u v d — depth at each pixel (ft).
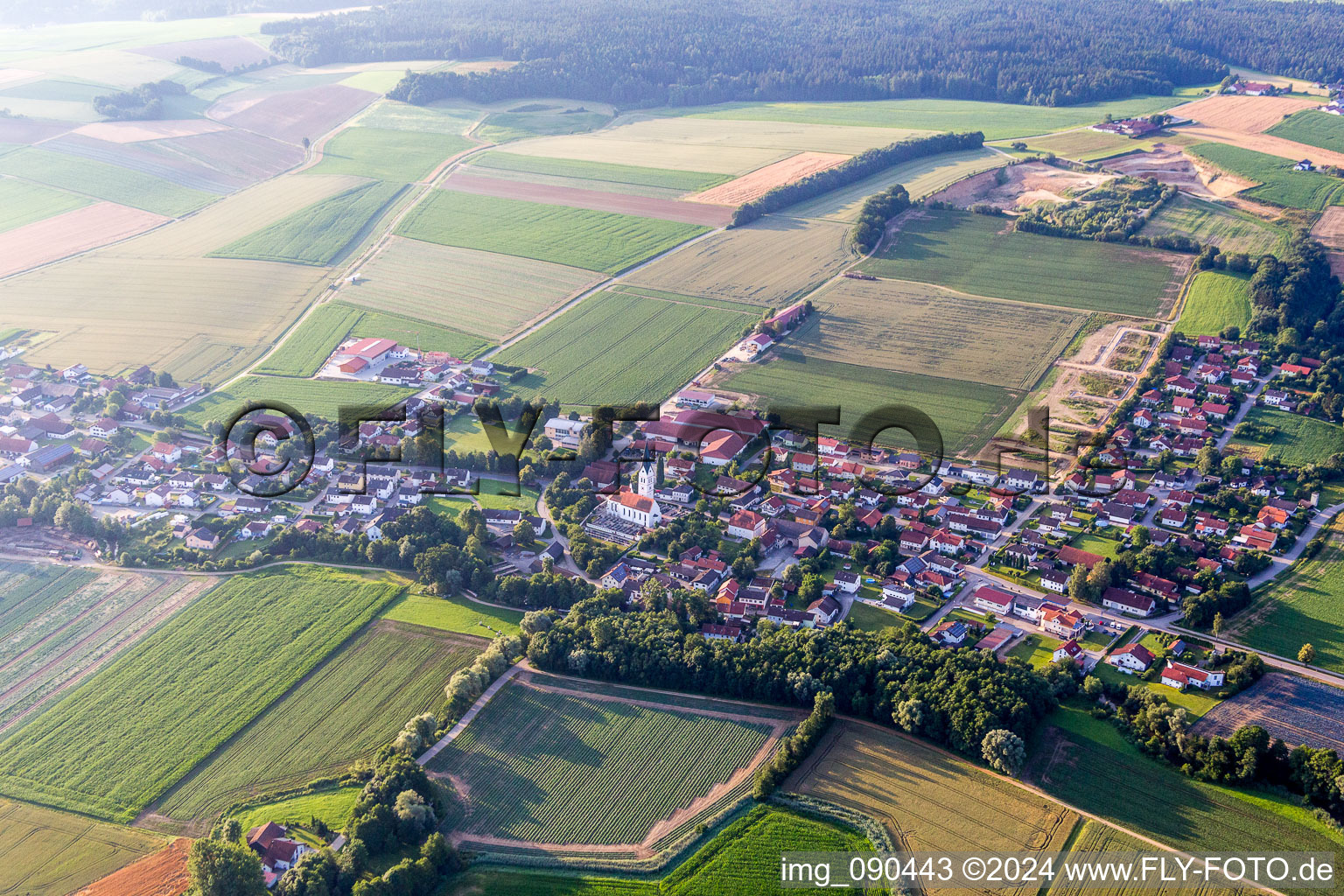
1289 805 564.30
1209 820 555.69
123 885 528.22
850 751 613.52
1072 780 585.63
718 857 543.80
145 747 626.23
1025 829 552.00
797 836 553.64
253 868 506.48
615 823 568.41
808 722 621.72
